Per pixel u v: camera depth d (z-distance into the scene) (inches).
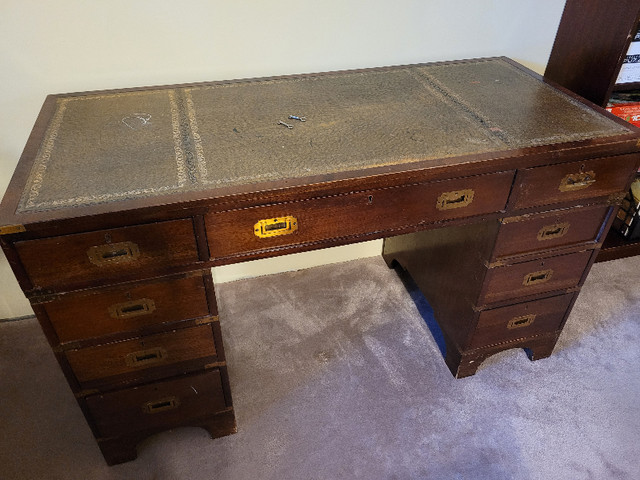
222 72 60.2
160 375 48.8
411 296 74.8
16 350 65.6
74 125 47.7
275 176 40.9
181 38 56.4
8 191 38.4
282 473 53.2
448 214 46.8
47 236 36.8
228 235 41.5
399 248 74.1
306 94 55.1
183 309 44.9
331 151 44.5
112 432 51.1
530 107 53.0
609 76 61.1
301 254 77.4
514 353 66.9
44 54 53.2
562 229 52.3
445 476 53.1
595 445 56.3
